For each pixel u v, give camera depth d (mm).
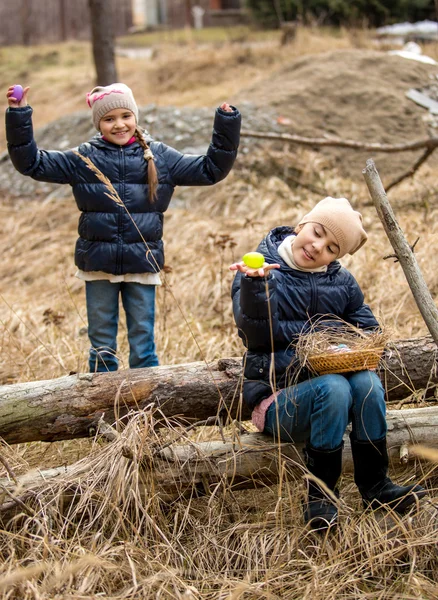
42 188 9406
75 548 2926
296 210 7758
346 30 17359
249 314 3002
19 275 7180
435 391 3732
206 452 3279
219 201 8195
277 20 21031
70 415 3336
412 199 7988
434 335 3277
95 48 10406
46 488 3152
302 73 10688
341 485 3473
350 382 3061
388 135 9547
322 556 2977
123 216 3957
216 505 3260
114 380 3406
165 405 3420
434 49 14586
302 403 3041
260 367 3148
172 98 12789
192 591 2807
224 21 26641
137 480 3090
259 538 3102
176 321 5723
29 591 2674
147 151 3988
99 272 4055
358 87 10195
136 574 2846
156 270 4082
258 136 6934
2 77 19312
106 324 4145
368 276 6082
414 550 2928
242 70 14000
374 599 2812
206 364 3535
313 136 9406
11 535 2949
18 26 27797
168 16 28281
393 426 3352
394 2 19281
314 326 3146
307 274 3203
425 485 3365
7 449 3555
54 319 5352
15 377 4805
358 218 3174
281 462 3219
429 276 5910
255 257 2908
